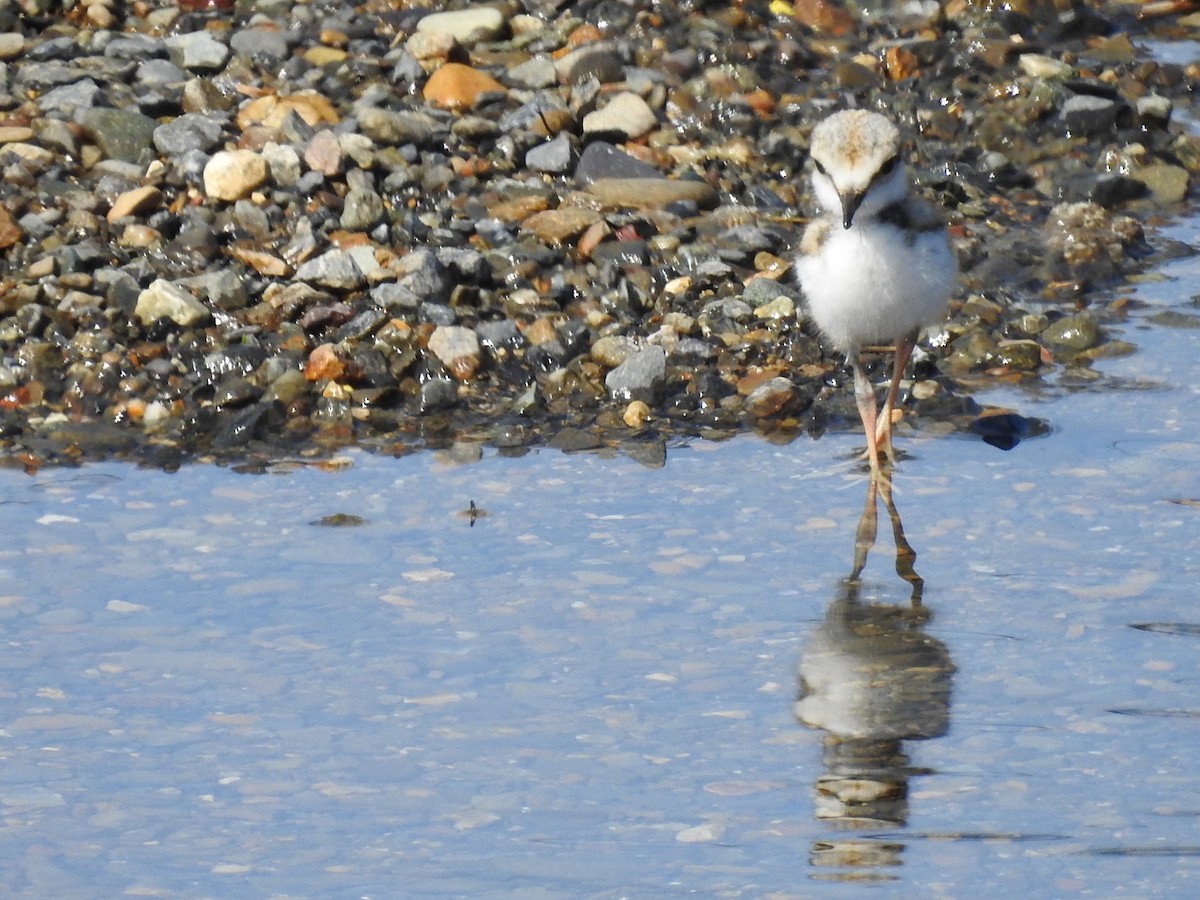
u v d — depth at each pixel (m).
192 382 11.25
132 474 10.38
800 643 8.62
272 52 14.88
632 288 12.24
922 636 8.67
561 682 8.30
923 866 6.93
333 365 11.27
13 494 10.09
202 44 14.69
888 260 10.36
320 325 11.69
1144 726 7.87
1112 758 7.63
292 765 7.67
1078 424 11.03
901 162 10.61
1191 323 12.44
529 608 8.95
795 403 11.23
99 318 11.62
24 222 12.37
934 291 10.55
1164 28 17.38
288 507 10.00
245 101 14.12
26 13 15.16
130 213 12.58
